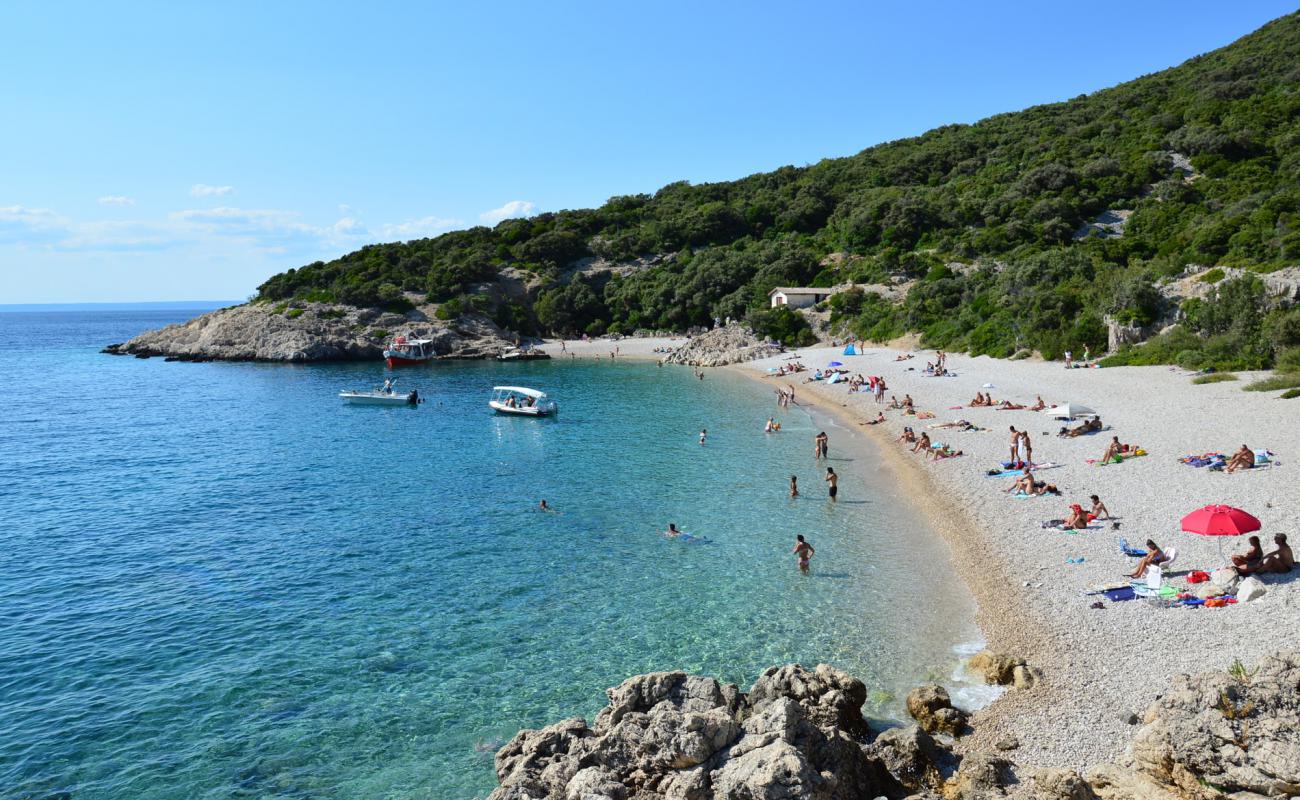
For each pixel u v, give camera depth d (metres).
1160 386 47.94
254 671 20.02
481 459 45.16
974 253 110.31
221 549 29.61
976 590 22.78
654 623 22.19
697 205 161.00
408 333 114.19
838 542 28.30
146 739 17.14
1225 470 29.50
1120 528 25.53
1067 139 131.75
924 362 73.81
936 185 142.00
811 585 24.41
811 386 70.25
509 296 134.75
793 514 32.16
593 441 49.84
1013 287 79.25
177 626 22.75
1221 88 122.69
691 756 13.46
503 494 36.97
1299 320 48.12
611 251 147.25
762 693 16.58
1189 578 20.86
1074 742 14.87
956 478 35.06
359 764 16.17
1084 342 65.00
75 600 24.77
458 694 18.78
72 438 53.97
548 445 48.88
